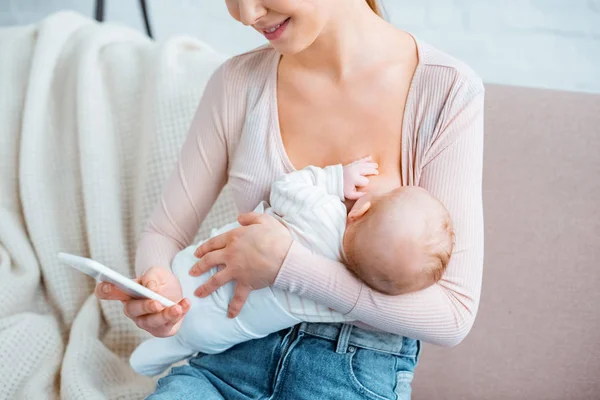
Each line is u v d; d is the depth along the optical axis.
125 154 1.58
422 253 0.91
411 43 1.06
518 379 1.31
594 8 2.18
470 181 1.00
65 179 1.56
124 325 1.44
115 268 1.47
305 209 0.99
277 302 0.99
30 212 1.50
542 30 2.22
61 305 1.47
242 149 1.10
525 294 1.32
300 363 1.03
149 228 1.17
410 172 1.02
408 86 1.03
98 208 1.49
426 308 0.96
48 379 1.29
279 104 1.09
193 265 1.06
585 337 1.29
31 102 1.57
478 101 1.01
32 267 1.46
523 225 1.33
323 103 1.06
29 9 2.53
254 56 1.13
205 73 1.56
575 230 1.31
